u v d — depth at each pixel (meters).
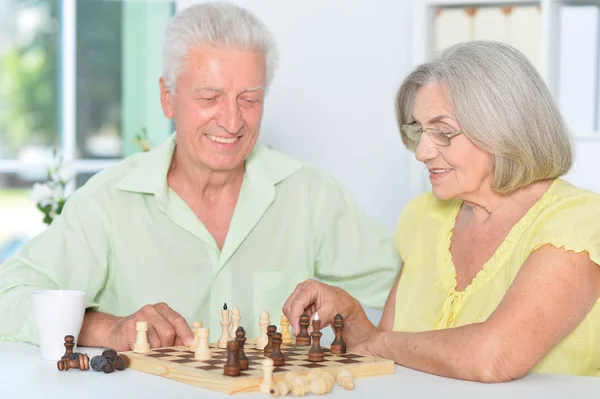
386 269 2.48
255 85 2.19
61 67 4.54
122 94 4.50
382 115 3.93
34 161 4.58
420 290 2.11
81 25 4.51
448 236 2.11
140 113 4.50
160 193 2.33
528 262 1.77
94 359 1.73
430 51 3.71
